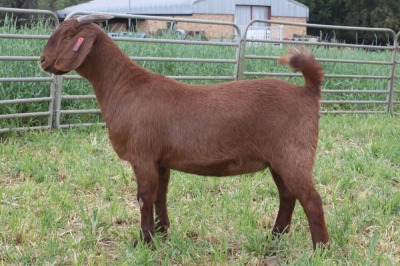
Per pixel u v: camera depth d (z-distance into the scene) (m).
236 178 4.10
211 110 2.83
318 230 2.85
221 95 2.88
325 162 4.46
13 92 5.20
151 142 2.86
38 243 3.04
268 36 15.13
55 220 3.29
